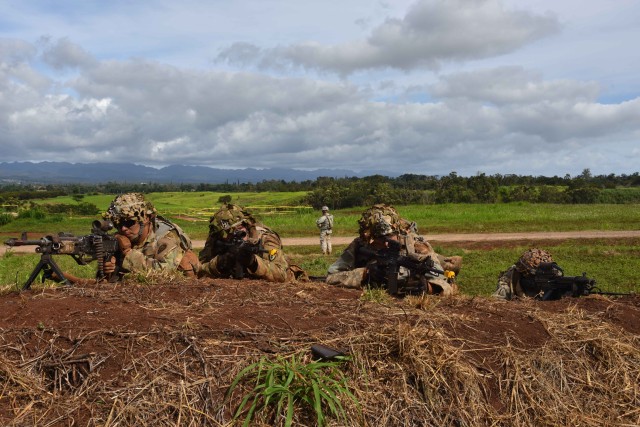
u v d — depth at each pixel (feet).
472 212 112.68
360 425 9.95
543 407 11.09
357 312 13.34
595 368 12.28
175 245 18.26
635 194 165.89
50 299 13.33
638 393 11.70
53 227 91.40
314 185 251.19
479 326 13.01
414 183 228.63
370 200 154.61
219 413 9.71
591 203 163.63
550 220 97.45
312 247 66.39
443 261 19.35
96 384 10.07
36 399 9.89
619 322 14.20
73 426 9.36
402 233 17.94
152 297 13.96
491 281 40.16
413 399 10.67
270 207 140.36
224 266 17.99
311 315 13.00
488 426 10.62
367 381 10.78
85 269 38.01
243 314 12.73
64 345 10.98
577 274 43.01
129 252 17.38
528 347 12.45
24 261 44.45
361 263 18.25
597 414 11.20
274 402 9.85
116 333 11.29
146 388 10.02
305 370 10.17
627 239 71.56
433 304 14.34
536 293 19.16
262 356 10.81
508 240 71.26
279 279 18.42
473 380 11.12
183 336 11.25
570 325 13.55
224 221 18.02
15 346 10.91
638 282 39.40
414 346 11.34
